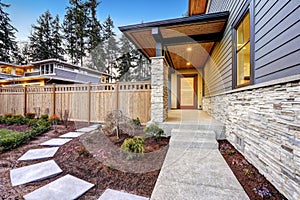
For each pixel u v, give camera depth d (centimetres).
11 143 412
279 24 228
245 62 368
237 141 379
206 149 389
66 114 710
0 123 736
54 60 1645
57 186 242
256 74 293
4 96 942
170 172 274
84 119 741
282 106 216
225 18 463
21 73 2064
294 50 198
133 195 220
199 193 216
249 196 211
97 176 269
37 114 812
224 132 468
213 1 689
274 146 233
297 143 188
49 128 622
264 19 267
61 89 812
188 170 281
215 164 306
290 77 198
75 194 221
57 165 311
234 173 274
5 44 2459
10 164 321
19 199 212
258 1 286
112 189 236
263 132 263
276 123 229
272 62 243
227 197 206
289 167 200
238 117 370
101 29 1872
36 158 345
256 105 287
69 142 440
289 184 199
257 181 248
